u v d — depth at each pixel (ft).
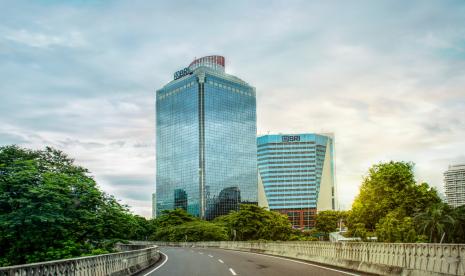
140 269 77.41
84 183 120.06
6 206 105.60
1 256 102.63
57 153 134.92
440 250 46.24
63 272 43.19
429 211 207.21
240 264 84.99
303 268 73.00
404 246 53.78
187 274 64.90
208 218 638.94
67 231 111.65
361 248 68.33
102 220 123.24
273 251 139.13
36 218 98.68
